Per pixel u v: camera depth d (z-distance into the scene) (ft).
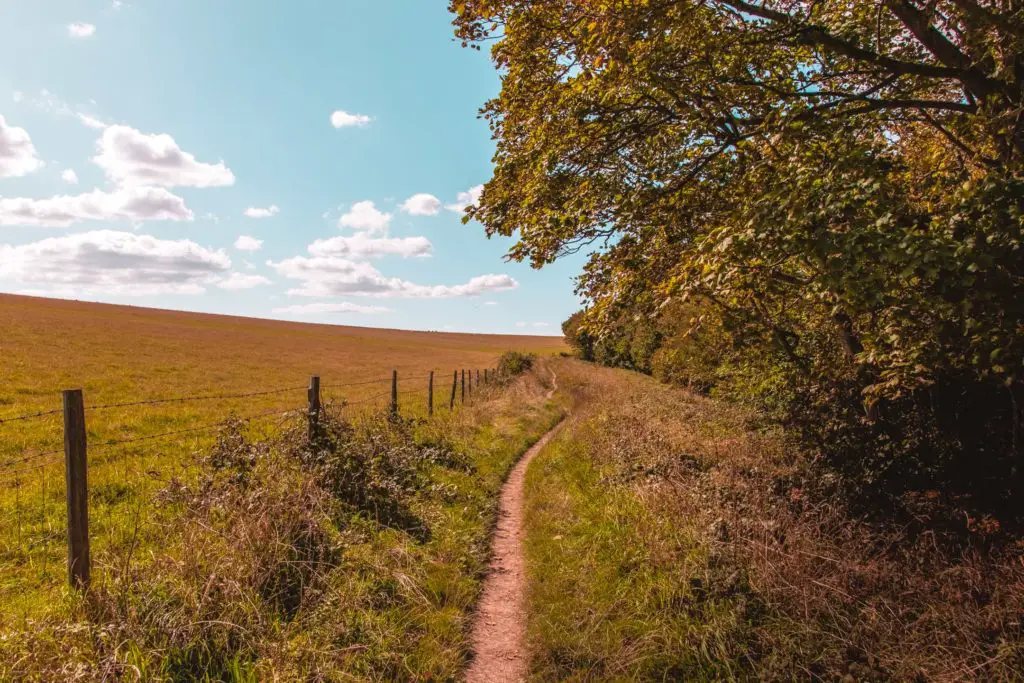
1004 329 15.07
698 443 35.01
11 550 20.12
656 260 25.17
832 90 22.80
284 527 18.52
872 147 19.92
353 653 14.24
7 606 15.01
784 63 22.97
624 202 23.59
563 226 24.61
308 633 14.55
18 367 81.05
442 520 25.40
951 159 24.30
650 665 14.74
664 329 78.89
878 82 21.84
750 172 21.42
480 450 40.88
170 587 15.03
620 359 159.22
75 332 134.21
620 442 37.32
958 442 26.32
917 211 18.57
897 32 21.86
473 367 174.50
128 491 27.17
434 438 38.91
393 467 28.76
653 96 22.59
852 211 16.69
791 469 27.50
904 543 20.58
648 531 22.65
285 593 16.31
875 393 22.62
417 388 94.89
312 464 24.68
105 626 12.92
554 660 15.48
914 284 15.90
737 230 18.40
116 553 17.94
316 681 12.82
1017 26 16.49
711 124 22.75
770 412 39.45
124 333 151.43
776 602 16.39
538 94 25.02
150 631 13.28
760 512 21.94
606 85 22.41
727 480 26.35
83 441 14.32
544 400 77.51
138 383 81.41
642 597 18.03
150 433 46.06
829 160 18.81
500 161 27.68
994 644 14.19
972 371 23.30
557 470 36.19
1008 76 17.56
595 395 73.92
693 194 25.58
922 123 25.81
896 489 25.77
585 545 22.97
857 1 21.83
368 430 31.91
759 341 35.24
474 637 17.01
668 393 66.59
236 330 231.50
